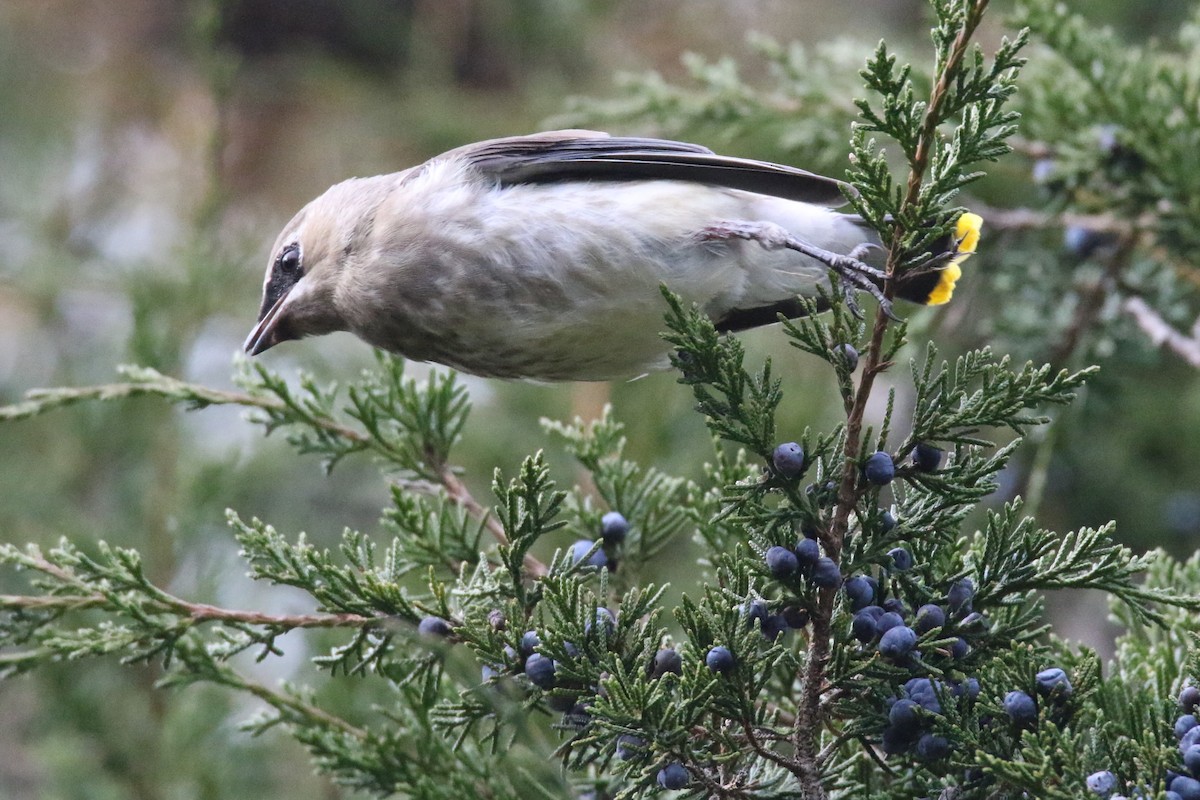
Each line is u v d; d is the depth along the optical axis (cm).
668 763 608
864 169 609
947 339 1232
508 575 702
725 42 1820
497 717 652
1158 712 614
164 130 2005
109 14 2027
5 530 1312
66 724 1173
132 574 741
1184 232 1013
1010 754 605
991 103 621
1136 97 1009
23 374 1659
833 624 624
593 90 1739
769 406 631
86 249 1866
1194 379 1391
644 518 786
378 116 1822
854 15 1814
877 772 688
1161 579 772
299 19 1945
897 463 627
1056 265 1088
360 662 703
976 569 634
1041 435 1070
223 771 1166
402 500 768
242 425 1558
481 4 1858
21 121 1953
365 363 1535
